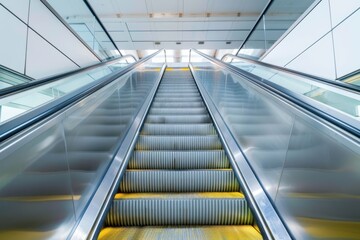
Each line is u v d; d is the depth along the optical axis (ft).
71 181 5.11
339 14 11.12
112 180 6.91
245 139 8.43
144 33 34.06
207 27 32.07
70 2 15.88
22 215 3.55
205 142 10.33
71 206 4.99
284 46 16.19
